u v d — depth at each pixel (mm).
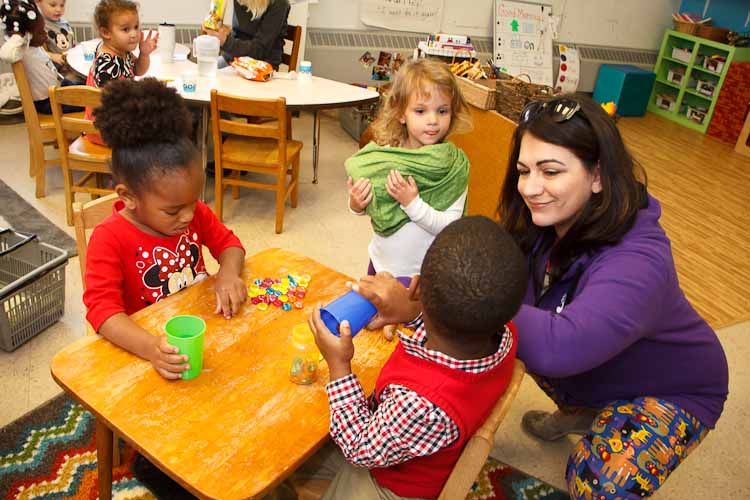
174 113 1293
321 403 1156
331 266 2975
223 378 1187
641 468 1379
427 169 1833
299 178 3939
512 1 5738
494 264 917
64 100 2762
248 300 1441
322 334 1098
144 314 1333
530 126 1301
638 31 6566
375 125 1997
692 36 6172
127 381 1147
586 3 6125
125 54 3045
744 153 5609
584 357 1200
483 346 1005
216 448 1032
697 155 5441
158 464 1004
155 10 4352
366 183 1843
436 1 5348
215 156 3064
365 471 1172
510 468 1965
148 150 1274
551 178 1269
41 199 3248
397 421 989
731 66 5762
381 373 1117
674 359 1434
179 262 1537
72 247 2828
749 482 2027
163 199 1314
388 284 1178
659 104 6691
